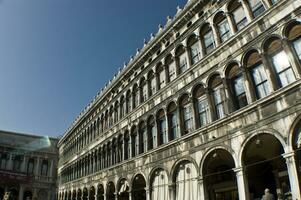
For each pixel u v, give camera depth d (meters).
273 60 18.78
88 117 49.34
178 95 26.52
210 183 23.50
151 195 27.28
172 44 29.31
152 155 28.22
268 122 17.75
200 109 24.02
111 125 39.94
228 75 21.78
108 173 36.59
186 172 23.75
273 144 19.64
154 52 32.69
